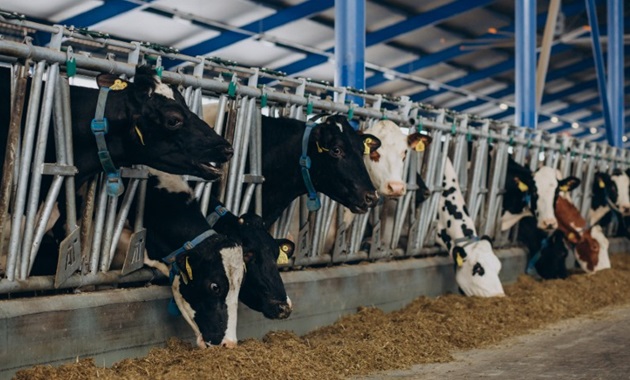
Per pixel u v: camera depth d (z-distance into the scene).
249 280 5.86
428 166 9.09
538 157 11.93
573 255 12.79
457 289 9.73
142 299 5.82
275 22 19.97
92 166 5.54
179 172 5.54
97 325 5.48
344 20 9.05
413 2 22.03
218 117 6.60
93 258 5.71
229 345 5.43
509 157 11.02
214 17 19.17
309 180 6.96
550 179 10.57
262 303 5.87
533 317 8.30
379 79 26.94
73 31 5.49
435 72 28.56
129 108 5.35
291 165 7.00
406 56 25.94
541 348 6.83
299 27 21.06
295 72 23.39
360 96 8.26
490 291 8.78
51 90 5.26
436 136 9.15
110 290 5.75
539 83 15.31
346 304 7.83
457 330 7.24
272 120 7.09
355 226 8.15
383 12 22.17
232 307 5.48
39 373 4.86
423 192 8.83
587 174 13.70
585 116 40.06
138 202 5.82
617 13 18.42
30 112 5.21
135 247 5.84
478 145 10.14
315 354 5.94
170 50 6.16
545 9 27.64
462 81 29.61
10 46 5.00
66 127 5.36
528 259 11.27
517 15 13.78
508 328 7.70
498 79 31.16
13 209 5.21
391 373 5.81
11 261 5.16
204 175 5.53
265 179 7.07
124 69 5.79
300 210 7.52
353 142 6.89
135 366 5.29
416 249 9.14
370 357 6.07
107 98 5.39
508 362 6.22
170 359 5.43
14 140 5.18
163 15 18.30
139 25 18.58
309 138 6.90
